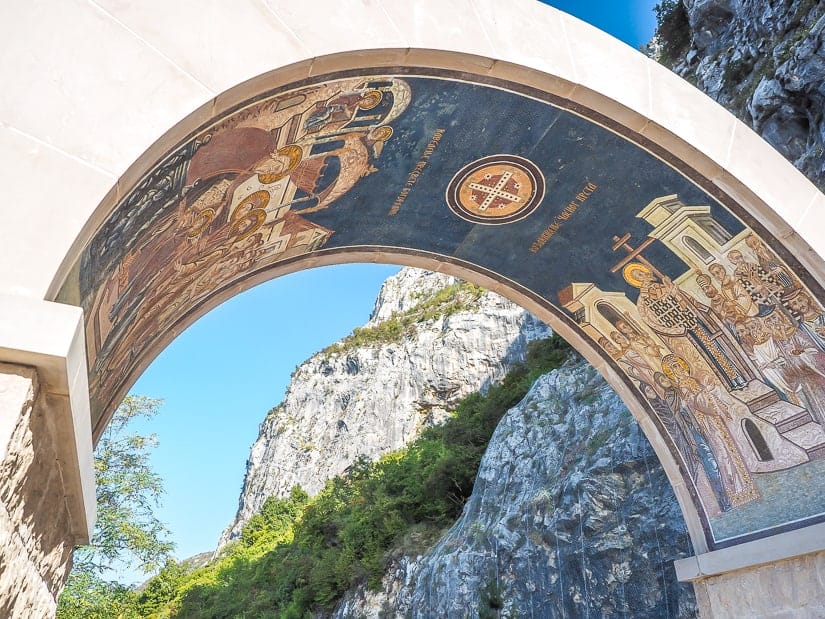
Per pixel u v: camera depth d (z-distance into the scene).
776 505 6.52
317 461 106.88
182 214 4.75
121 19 3.56
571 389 24.31
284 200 5.83
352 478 55.56
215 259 5.95
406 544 33.44
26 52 3.26
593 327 7.95
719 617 6.95
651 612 16.03
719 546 7.11
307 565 44.41
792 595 6.14
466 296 110.31
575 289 7.63
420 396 97.81
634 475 18.31
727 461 7.09
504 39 5.00
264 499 111.25
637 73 5.54
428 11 4.73
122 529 16.06
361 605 32.53
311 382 123.00
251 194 5.40
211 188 4.83
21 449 2.78
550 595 18.91
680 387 7.49
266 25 4.05
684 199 6.09
